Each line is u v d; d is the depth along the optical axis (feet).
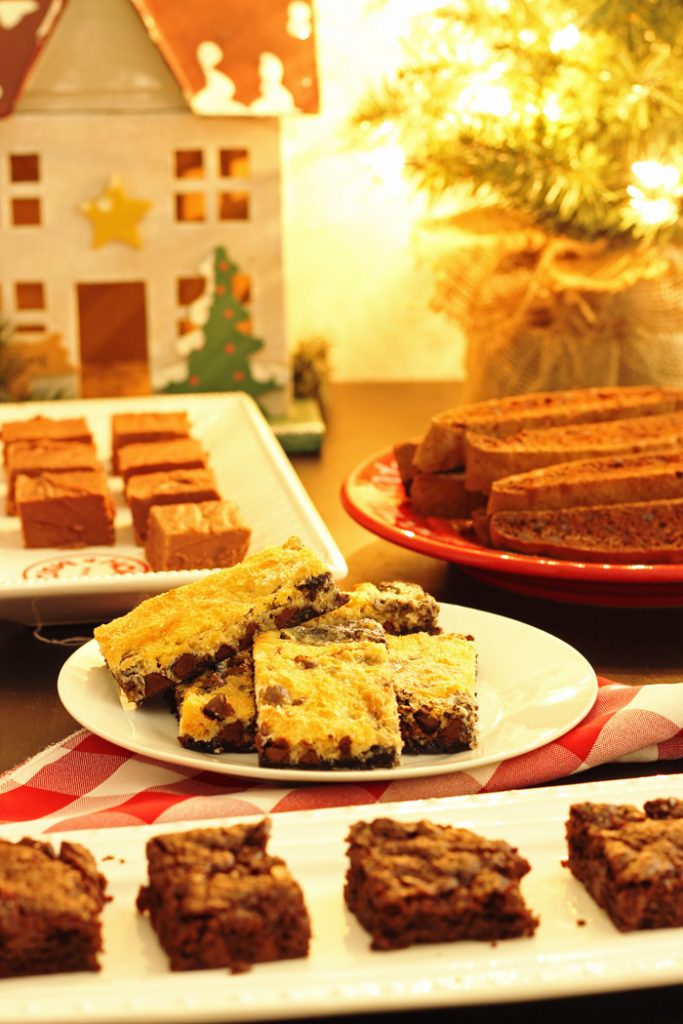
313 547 3.86
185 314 5.07
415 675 3.32
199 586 3.41
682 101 4.43
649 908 2.87
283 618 3.36
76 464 4.33
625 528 3.79
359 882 2.89
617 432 4.06
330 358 5.65
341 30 5.36
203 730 3.24
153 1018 2.69
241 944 2.82
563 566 3.69
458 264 4.80
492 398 4.88
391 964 2.82
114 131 4.95
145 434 4.57
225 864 2.88
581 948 2.85
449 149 4.57
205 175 5.00
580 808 2.97
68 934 2.80
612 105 4.45
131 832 3.00
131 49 4.91
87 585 3.69
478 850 2.92
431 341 5.68
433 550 3.79
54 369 5.08
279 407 5.13
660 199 4.31
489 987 2.76
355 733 3.17
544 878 2.97
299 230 5.57
